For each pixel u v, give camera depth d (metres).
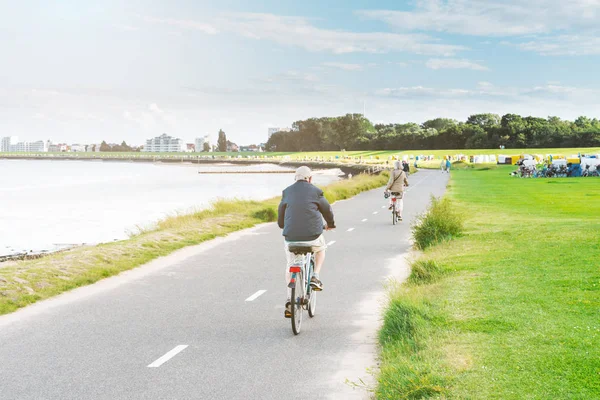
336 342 7.18
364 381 5.78
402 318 7.22
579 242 12.95
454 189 39.50
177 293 10.06
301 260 7.93
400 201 20.92
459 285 9.28
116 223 28.17
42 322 8.16
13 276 10.48
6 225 27.44
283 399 5.35
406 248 15.12
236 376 5.97
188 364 6.35
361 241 16.47
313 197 7.93
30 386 5.70
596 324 6.81
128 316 8.49
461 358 5.77
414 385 5.09
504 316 7.30
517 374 5.34
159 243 15.37
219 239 17.25
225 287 10.55
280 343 7.15
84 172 127.12
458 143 197.88
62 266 11.67
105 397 5.41
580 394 4.86
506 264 10.89
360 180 47.91
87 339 7.32
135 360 6.50
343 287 10.43
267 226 20.69
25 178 93.31
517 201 28.42
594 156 64.38
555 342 6.20
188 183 76.12
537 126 177.38
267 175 109.81
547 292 8.48
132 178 93.62
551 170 57.72
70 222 28.80
